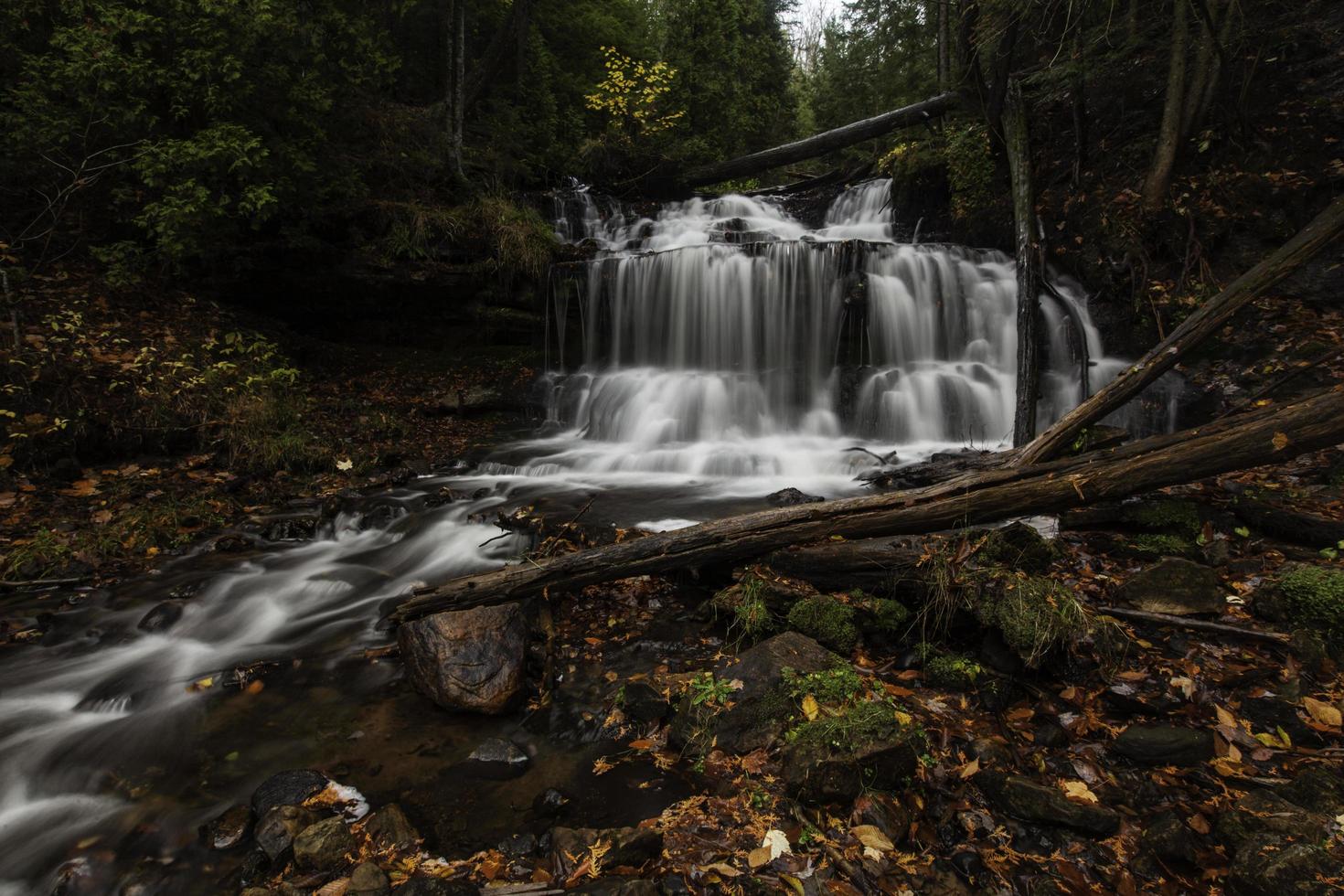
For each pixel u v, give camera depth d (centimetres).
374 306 1020
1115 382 505
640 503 640
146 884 246
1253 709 297
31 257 795
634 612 428
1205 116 840
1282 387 622
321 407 868
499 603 416
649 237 1322
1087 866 232
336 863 247
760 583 397
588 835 248
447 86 1227
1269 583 364
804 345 955
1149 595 376
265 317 970
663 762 299
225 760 314
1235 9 855
